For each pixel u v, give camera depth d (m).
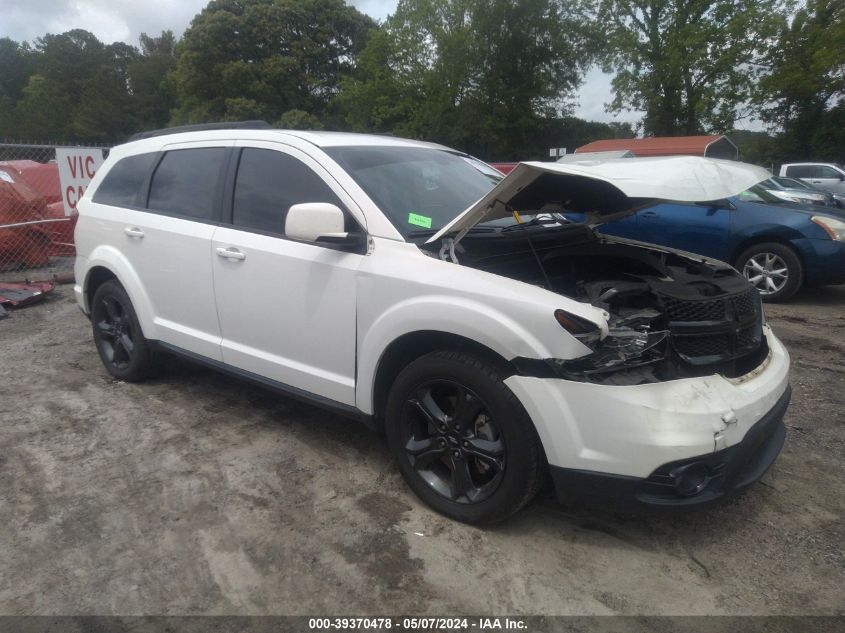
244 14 41.53
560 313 2.48
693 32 30.39
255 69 41.47
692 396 2.53
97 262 4.49
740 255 7.31
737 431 2.54
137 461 3.56
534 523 2.97
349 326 3.13
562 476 2.55
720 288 2.93
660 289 2.84
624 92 33.19
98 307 4.70
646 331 2.69
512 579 2.61
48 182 10.59
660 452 2.41
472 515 2.85
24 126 65.44
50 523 2.99
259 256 3.47
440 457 2.98
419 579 2.61
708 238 7.30
